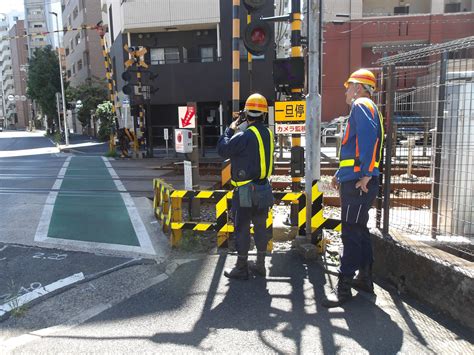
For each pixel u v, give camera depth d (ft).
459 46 14.01
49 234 21.65
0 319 12.97
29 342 11.65
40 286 15.38
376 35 99.14
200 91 79.66
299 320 12.72
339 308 13.43
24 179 41.29
